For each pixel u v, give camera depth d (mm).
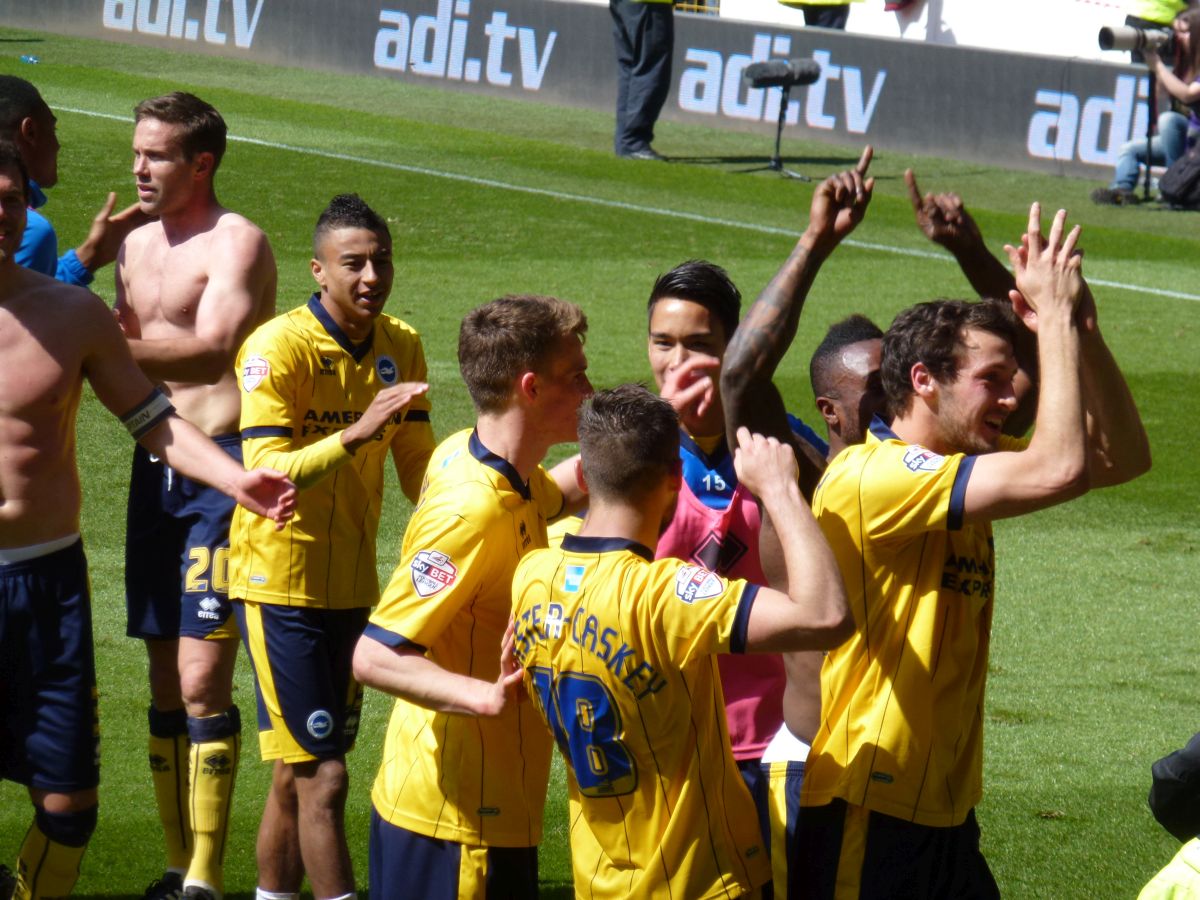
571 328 9336
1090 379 9445
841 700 9008
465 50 61438
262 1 64188
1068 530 22984
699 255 38906
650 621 8242
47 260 13719
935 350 8883
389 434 12555
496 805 9492
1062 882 12930
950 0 64438
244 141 48562
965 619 8938
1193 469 25766
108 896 12562
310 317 12359
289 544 11945
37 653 10945
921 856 8930
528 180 46125
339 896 11695
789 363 30609
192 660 12664
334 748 11867
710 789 8516
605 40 58750
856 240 41312
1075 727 16281
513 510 9281
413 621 9008
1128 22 52781
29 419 10805
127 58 63125
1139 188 50281
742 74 57062
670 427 8453
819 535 8258
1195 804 8391
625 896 8562
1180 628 19297
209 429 13375
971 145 53562
